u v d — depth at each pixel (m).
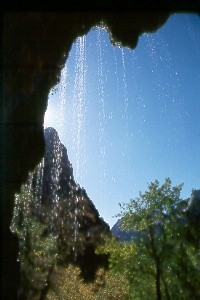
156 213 29.20
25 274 24.69
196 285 27.84
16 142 9.97
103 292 29.88
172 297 28.27
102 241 34.09
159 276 28.78
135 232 30.08
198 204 28.41
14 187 9.94
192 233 28.08
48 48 10.65
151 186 29.89
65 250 30.38
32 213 26.17
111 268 30.84
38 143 11.27
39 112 11.40
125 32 12.36
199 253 28.31
